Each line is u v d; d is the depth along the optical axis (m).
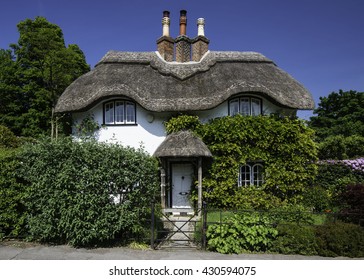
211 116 12.92
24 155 7.90
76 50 27.30
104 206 7.58
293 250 7.27
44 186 7.60
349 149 20.27
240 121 12.12
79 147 7.73
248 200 11.70
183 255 7.09
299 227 7.65
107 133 13.14
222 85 12.72
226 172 11.95
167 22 15.77
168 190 12.67
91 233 7.30
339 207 10.41
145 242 7.95
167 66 14.27
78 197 7.38
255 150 12.04
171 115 12.90
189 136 11.77
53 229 7.68
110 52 15.28
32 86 24.56
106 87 12.57
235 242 7.33
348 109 32.31
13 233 7.93
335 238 7.19
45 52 20.94
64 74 21.72
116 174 7.67
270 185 12.02
